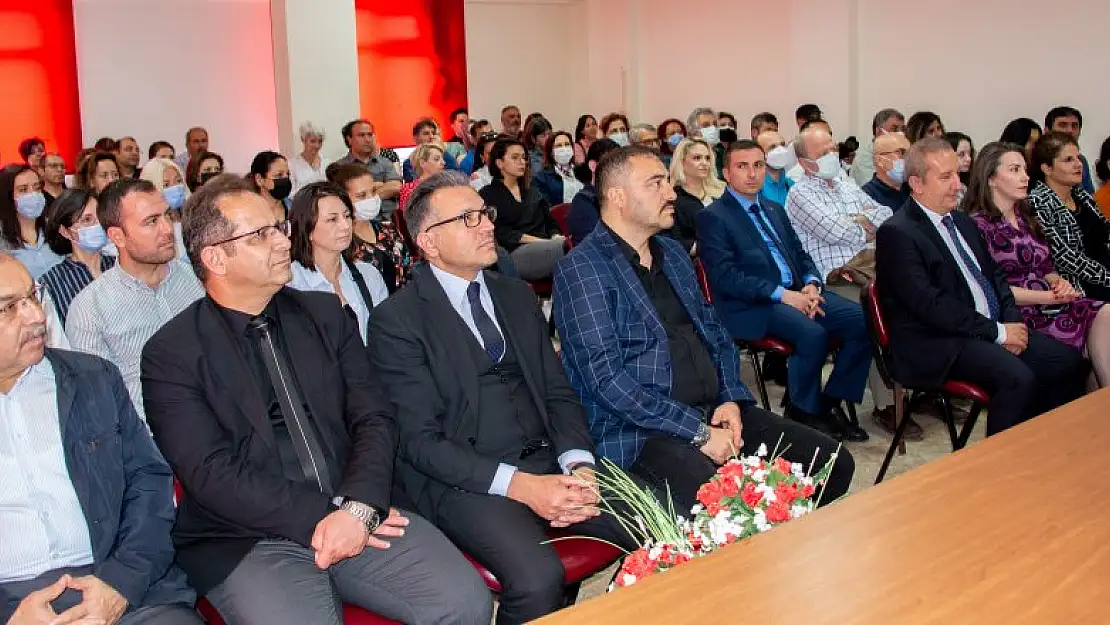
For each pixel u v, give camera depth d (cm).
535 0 1259
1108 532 148
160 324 287
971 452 186
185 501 215
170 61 1040
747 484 167
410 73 1207
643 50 1195
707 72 1102
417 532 214
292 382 219
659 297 279
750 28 1034
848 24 901
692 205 531
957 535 148
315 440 217
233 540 206
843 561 140
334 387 224
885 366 355
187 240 215
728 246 407
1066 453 183
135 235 272
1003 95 795
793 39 959
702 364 277
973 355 331
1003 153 381
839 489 259
